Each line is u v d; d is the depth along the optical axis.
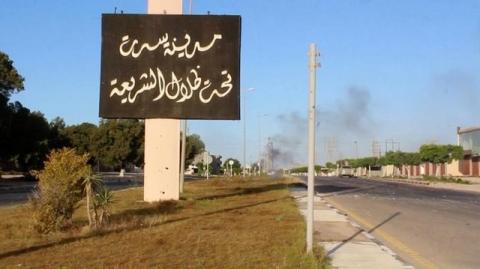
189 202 25.50
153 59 23.38
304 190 43.53
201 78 23.38
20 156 65.31
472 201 35.75
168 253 11.80
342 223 18.78
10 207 23.78
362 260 11.70
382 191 47.50
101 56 23.38
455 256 13.19
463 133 109.69
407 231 18.06
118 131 98.00
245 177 79.00
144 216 18.95
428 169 122.94
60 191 14.87
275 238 14.17
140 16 23.47
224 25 23.50
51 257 11.27
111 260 10.95
